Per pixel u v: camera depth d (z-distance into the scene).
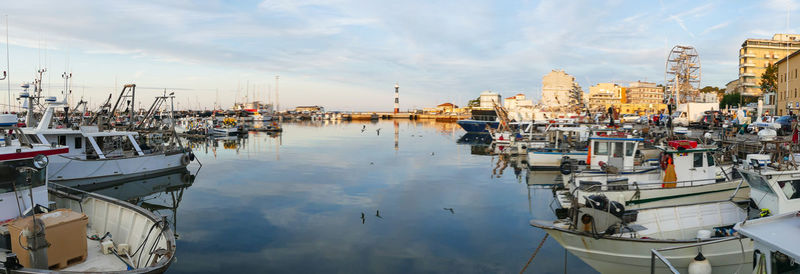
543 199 22.86
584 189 17.09
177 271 12.89
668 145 17.62
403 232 16.86
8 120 12.76
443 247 15.09
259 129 88.50
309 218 19.02
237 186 26.92
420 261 13.76
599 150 23.33
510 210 20.38
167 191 25.45
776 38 99.88
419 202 22.20
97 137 28.47
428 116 185.00
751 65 93.56
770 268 7.70
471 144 58.78
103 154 27.73
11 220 10.56
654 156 30.59
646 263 11.11
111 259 10.88
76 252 10.22
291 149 50.94
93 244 11.75
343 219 18.81
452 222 18.28
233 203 22.09
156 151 32.25
